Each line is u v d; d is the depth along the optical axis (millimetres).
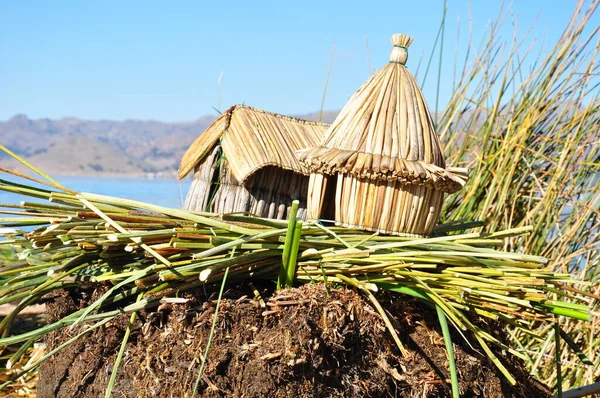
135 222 1559
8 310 2637
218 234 1580
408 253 1608
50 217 1655
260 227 1718
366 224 1746
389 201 1725
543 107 3434
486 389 1700
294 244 1575
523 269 1654
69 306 1712
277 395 1419
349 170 1703
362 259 1587
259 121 2039
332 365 1489
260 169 1987
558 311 1628
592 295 1729
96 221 1554
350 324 1522
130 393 1521
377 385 1548
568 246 3309
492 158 3355
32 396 2387
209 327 1459
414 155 1744
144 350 1521
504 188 3281
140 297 1513
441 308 1588
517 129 3451
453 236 1690
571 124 3396
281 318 1470
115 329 1597
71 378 1631
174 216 1639
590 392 2158
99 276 1518
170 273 1453
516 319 1692
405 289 1612
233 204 2008
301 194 2066
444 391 1630
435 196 1775
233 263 1514
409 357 1609
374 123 1760
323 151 1776
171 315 1505
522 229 1764
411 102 1796
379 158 1707
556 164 3385
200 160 2115
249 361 1432
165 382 1462
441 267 1678
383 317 1537
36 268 1627
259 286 1635
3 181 1571
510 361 1807
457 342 1695
